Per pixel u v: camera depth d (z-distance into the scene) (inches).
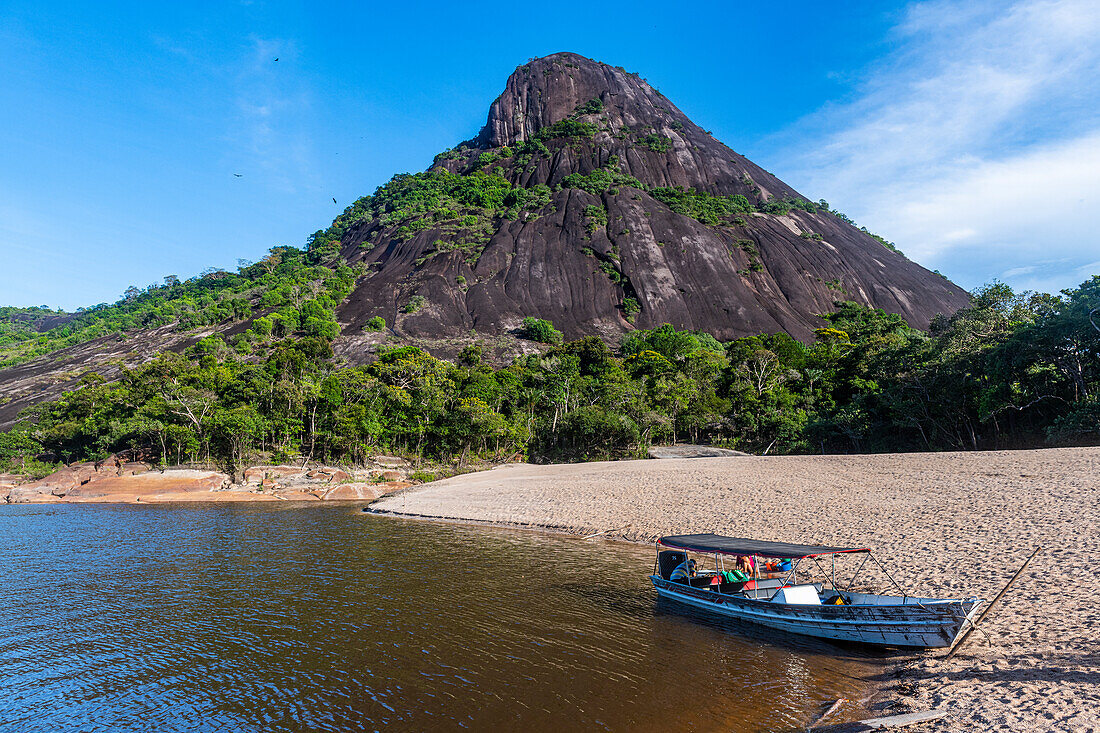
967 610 479.8
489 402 3376.0
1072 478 1028.5
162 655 576.4
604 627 625.0
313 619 671.8
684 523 1114.7
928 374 2228.1
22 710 470.9
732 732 399.9
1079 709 366.6
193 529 1413.6
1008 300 2410.2
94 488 2303.2
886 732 379.9
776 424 2834.6
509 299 6200.8
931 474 1267.2
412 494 1952.5
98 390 3412.9
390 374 3380.9
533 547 1063.0
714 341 5438.0
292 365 3575.3
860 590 663.1
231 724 440.1
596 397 3299.7
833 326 5319.9
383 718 439.8
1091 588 560.4
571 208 7613.2
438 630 624.4
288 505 2044.8
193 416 2652.6
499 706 451.5
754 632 601.6
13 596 794.2
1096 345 1802.4
